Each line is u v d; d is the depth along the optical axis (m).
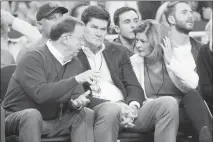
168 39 10.83
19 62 9.33
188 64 11.70
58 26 9.38
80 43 9.41
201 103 9.96
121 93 10.38
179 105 10.38
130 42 11.99
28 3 14.30
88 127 9.08
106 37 12.63
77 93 9.51
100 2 14.72
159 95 10.72
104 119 9.11
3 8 14.35
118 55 10.55
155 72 10.83
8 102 9.39
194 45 12.25
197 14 14.69
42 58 9.30
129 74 10.53
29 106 9.28
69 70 9.51
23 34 13.12
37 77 9.09
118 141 10.33
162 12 12.95
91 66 10.28
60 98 9.26
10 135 9.30
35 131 8.56
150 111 9.62
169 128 9.29
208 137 9.59
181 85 10.66
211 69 11.28
